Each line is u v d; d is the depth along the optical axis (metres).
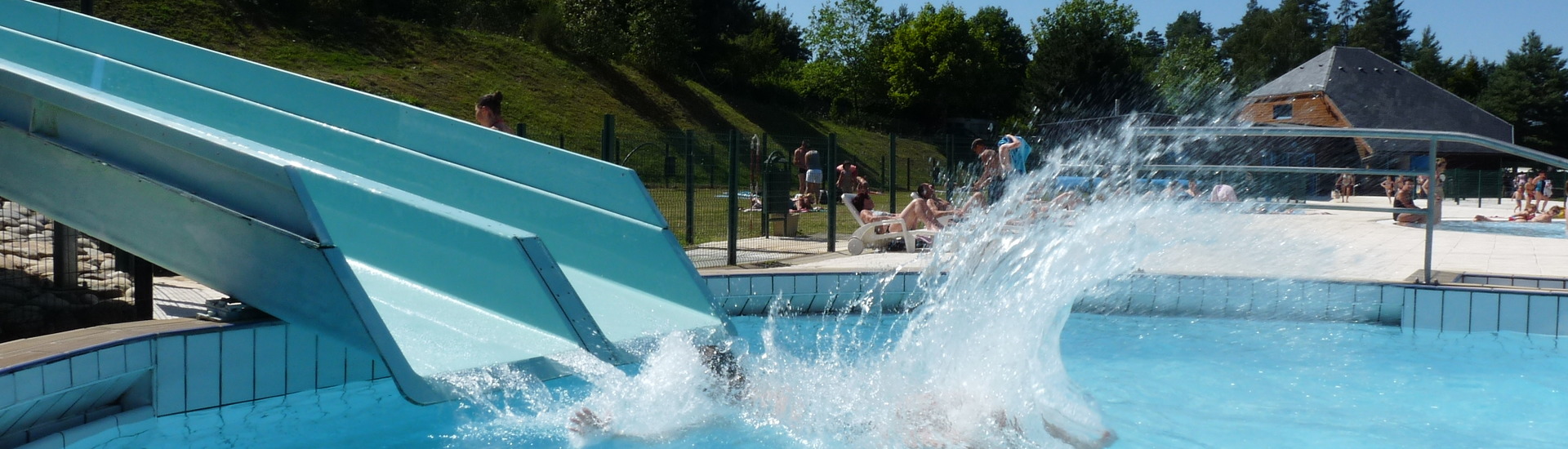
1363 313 6.19
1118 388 4.50
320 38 32.91
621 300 4.89
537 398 3.79
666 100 42.34
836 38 63.59
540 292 4.11
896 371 4.27
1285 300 6.34
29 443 3.12
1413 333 5.89
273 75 6.20
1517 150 6.52
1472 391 4.45
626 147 16.58
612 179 5.21
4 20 6.77
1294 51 80.81
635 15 45.31
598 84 39.97
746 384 4.11
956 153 16.08
